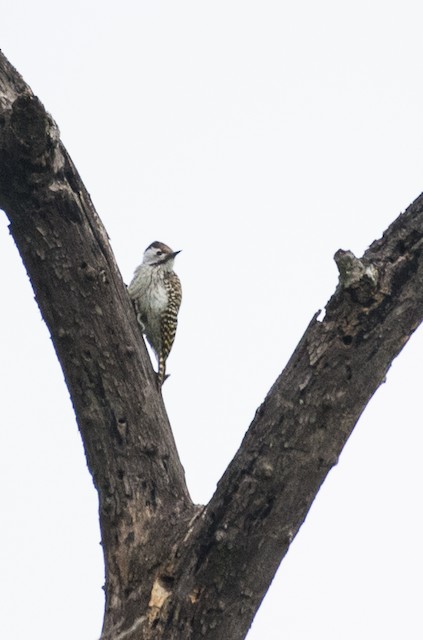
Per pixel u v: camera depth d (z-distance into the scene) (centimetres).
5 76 1077
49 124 1009
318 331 956
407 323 945
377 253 952
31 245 1052
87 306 1055
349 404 950
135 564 1009
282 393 959
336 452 960
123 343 1062
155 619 973
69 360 1060
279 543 963
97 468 1057
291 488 954
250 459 959
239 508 957
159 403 1084
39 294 1063
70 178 1059
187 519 1023
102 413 1055
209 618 963
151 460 1052
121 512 1038
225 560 960
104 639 992
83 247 1055
